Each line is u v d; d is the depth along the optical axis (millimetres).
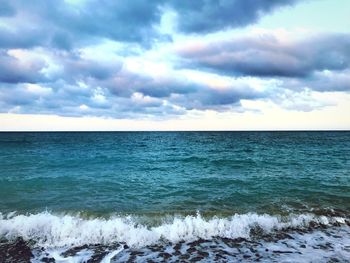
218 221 7637
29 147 37781
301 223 7652
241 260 5531
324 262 5383
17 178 14344
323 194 10953
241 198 10391
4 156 25594
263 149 35906
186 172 17250
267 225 7469
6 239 6512
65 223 7309
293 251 5945
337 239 6602
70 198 10375
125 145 44875
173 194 11156
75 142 53094
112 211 8719
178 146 42906
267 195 10844
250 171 17328
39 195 10789
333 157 25594
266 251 5973
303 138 74125
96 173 16500
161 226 7266
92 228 7086
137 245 6344
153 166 20141
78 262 5500
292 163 21172
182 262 5480
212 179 14555
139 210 8828
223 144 47656
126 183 13516
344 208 9008
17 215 8258
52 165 19719
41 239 6551
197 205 9445
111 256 5777
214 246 6273
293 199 10195
